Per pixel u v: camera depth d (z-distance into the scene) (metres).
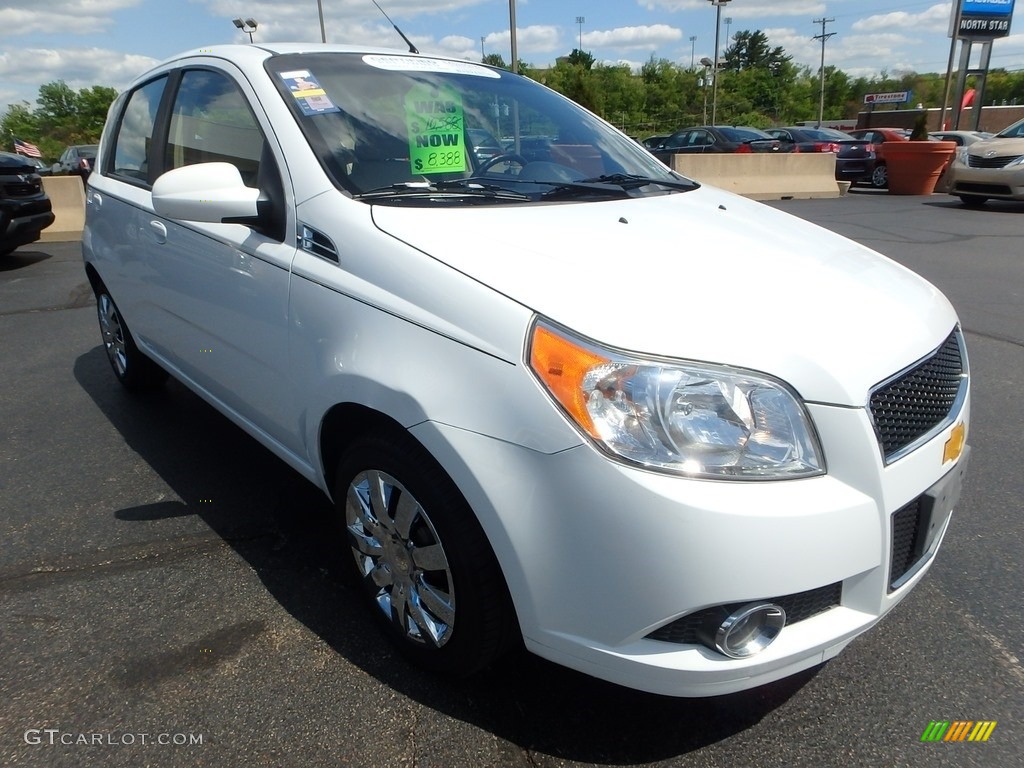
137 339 3.94
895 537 1.88
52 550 2.86
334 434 2.37
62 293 7.27
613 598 1.69
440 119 2.77
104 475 3.46
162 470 3.52
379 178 2.43
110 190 3.82
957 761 1.96
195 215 2.41
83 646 2.34
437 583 2.09
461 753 1.97
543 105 3.25
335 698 2.14
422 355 1.90
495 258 1.94
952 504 2.08
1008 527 3.05
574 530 1.68
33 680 2.20
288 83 2.64
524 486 1.72
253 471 3.51
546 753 1.98
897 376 1.84
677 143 18.28
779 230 2.52
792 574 1.66
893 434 1.81
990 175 12.07
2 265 8.77
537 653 1.88
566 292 1.79
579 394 1.66
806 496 1.67
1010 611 2.55
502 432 1.74
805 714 2.12
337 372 2.12
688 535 1.60
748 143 16.48
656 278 1.90
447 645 2.08
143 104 3.71
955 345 2.21
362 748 1.98
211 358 2.98
